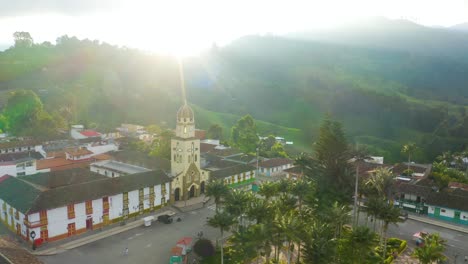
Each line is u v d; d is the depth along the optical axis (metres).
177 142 83.62
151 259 57.31
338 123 78.94
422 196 80.81
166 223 71.75
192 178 85.38
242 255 53.12
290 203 61.00
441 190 89.06
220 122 192.62
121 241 63.59
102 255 58.28
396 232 70.44
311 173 76.50
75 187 66.94
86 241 63.19
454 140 159.25
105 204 69.38
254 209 54.88
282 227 48.12
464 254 61.34
